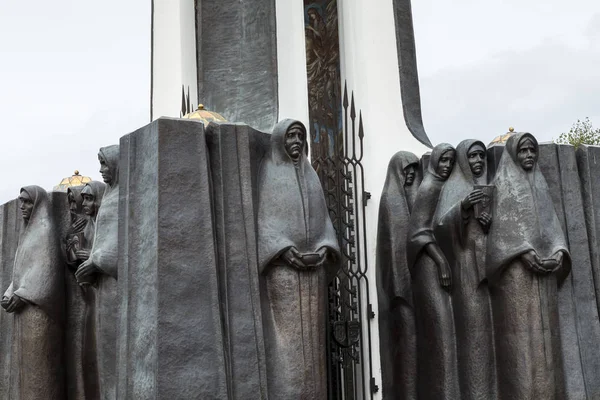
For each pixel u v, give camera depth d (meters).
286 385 8.05
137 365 7.70
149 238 7.78
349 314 10.46
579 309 9.30
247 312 7.89
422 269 9.36
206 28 10.55
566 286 9.16
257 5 10.45
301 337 8.18
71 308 9.92
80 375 9.84
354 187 10.81
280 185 8.34
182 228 7.75
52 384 9.71
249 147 8.27
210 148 8.12
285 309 8.17
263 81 10.27
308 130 10.62
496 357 8.91
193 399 7.48
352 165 10.92
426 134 11.20
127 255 8.03
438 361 9.18
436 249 9.27
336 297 10.42
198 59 10.57
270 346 8.08
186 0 11.69
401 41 11.32
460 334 9.05
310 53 11.92
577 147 9.77
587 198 9.60
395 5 11.40
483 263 8.93
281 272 8.21
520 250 8.66
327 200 10.80
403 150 10.71
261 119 10.16
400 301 9.72
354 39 11.21
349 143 11.08
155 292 7.60
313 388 8.18
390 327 9.84
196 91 11.34
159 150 7.81
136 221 7.98
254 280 8.04
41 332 9.71
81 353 9.87
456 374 9.10
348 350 10.36
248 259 8.04
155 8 12.06
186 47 11.55
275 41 10.34
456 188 9.23
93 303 9.77
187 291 7.66
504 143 9.40
